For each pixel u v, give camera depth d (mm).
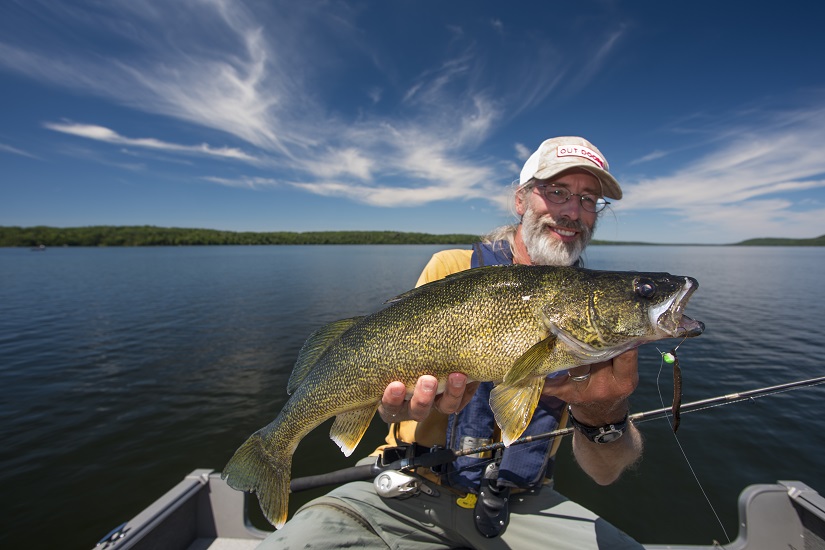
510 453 438
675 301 375
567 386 367
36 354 1946
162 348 2039
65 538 818
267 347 2049
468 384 388
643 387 1477
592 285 389
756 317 2660
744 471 950
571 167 460
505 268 399
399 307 391
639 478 936
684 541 769
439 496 454
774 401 1270
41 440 1168
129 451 1117
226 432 1212
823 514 485
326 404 409
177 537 536
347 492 479
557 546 425
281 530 412
